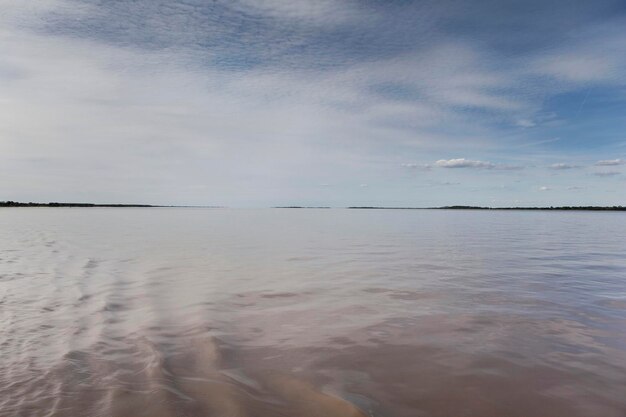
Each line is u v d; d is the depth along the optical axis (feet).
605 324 22.36
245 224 136.26
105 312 24.31
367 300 27.76
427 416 13.20
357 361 17.44
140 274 36.83
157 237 77.46
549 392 14.71
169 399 13.82
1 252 51.78
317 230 105.91
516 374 16.16
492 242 71.51
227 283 33.22
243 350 18.61
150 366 16.57
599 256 51.08
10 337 19.77
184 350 18.48
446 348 18.89
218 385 14.99
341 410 13.42
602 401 14.07
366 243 69.21
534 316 23.91
